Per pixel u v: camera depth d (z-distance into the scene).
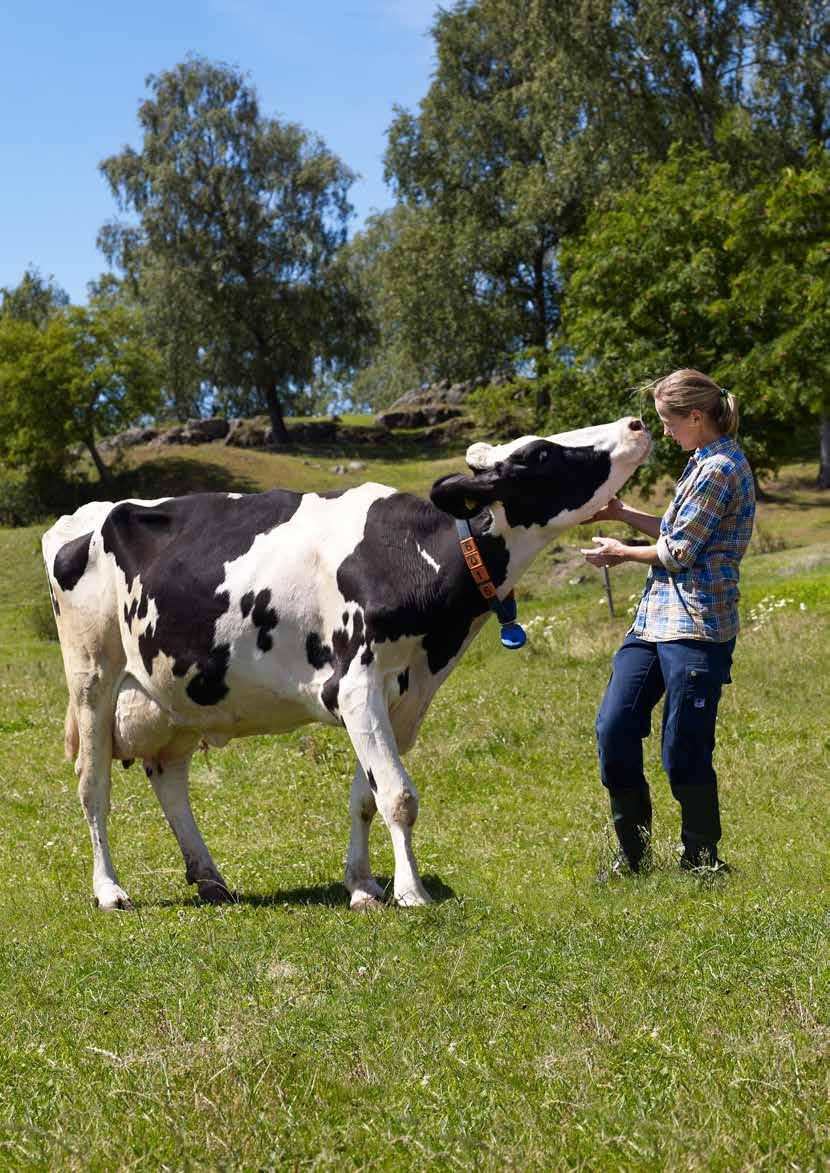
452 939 4.84
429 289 51.09
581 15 39.44
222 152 61.41
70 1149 3.04
